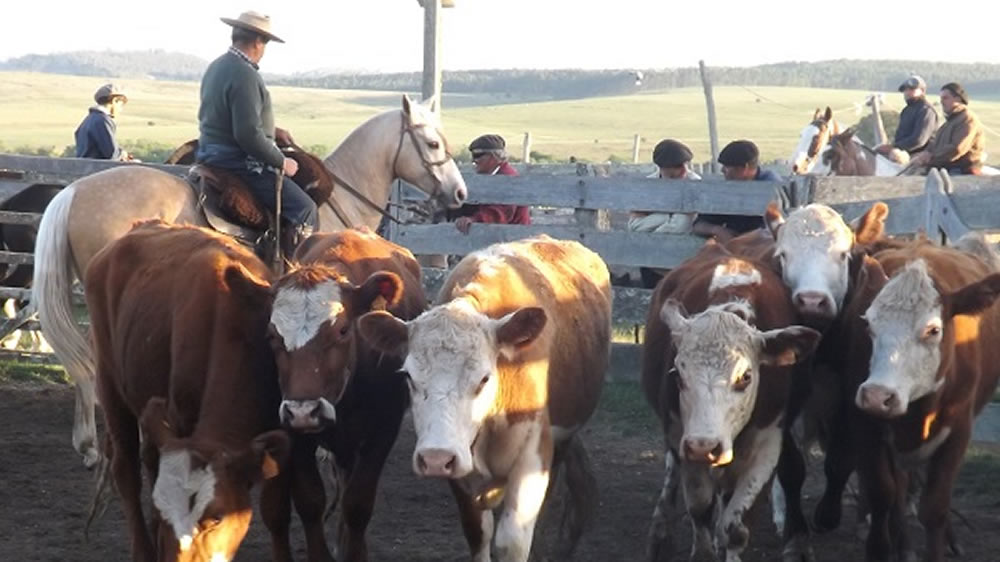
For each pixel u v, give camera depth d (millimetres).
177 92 147750
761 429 6465
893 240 7930
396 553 7375
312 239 7770
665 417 6789
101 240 8406
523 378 5988
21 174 11750
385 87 181625
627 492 8719
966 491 8594
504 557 5961
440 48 16016
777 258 7453
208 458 5355
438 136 10688
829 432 7297
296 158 9594
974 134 14016
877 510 6754
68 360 8523
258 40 9016
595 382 6973
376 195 10625
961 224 9734
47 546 7289
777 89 139625
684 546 7699
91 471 8961
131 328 6465
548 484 6789
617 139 79312
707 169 26453
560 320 6555
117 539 7469
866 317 6410
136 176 8664
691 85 153250
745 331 6137
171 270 6465
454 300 5965
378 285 6172
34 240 11359
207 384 6031
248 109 8867
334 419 5941
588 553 7512
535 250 7027
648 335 7250
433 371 5645
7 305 12656
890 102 97562
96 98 13711
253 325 6125
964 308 6383
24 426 10281
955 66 169250
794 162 17297
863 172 15938
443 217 13070
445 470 5520
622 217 18656
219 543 5336
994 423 9141
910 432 6602
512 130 88062
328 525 7969
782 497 7766
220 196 8914
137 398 6461
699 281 6902
